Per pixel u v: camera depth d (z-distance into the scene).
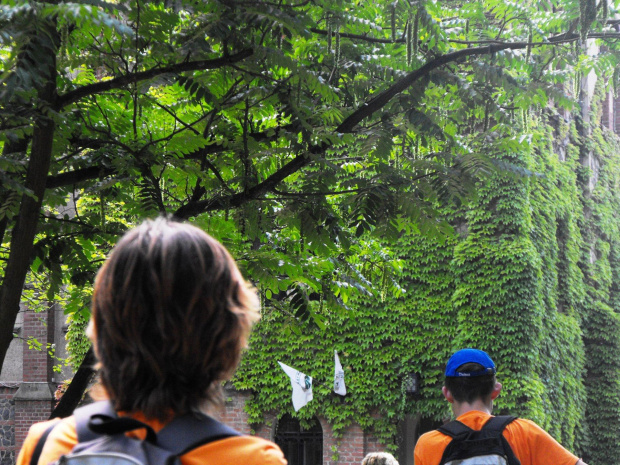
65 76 5.61
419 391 16.70
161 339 1.22
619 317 22.17
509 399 15.77
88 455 1.11
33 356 19.06
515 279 16.11
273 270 6.12
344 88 6.15
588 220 23.12
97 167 5.35
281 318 17.09
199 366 1.24
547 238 18.16
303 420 17.38
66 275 6.57
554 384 18.12
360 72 6.00
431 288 16.78
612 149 26.47
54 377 19.12
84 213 6.50
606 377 21.75
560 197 19.45
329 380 16.91
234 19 4.65
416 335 16.77
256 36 5.42
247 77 5.27
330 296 6.97
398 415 16.72
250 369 17.23
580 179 23.19
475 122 6.54
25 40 3.67
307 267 6.65
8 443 19.02
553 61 6.20
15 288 4.32
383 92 5.78
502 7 6.14
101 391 1.34
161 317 1.21
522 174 5.98
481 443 3.21
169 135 5.88
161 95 6.29
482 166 5.75
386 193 5.70
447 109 6.35
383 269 7.48
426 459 3.29
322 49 6.09
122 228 6.26
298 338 17.08
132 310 1.22
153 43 4.69
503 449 3.20
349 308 7.05
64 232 6.07
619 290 24.91
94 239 6.17
